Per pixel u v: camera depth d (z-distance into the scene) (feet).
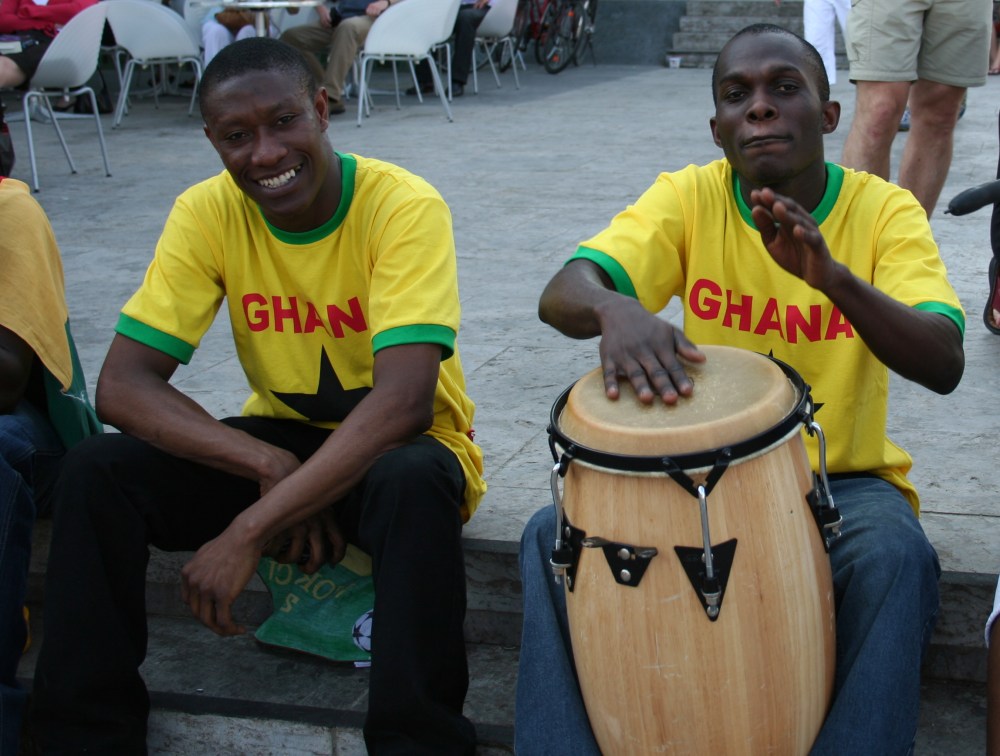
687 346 6.42
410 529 7.05
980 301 13.65
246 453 7.57
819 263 6.06
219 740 8.16
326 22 31.71
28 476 8.45
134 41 30.76
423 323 7.52
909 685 6.13
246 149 7.55
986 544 8.21
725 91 7.09
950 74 13.99
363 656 8.54
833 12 22.21
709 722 5.91
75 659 7.31
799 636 5.91
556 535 6.22
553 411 6.56
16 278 8.42
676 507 5.72
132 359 7.98
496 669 8.61
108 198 21.86
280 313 8.19
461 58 34.47
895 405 10.84
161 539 7.86
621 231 7.54
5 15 23.45
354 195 7.98
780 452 5.85
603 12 43.47
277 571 8.50
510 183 21.75
